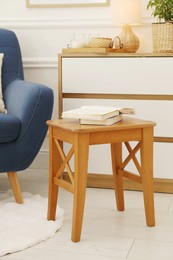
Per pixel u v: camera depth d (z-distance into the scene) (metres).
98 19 2.87
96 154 2.56
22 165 2.24
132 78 2.45
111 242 1.78
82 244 1.76
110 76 2.48
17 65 2.72
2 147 2.17
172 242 1.78
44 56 2.98
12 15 3.01
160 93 2.42
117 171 2.14
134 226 1.96
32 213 2.06
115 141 1.83
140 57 2.42
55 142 1.94
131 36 2.64
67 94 2.58
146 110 2.46
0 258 1.62
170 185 2.48
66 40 2.94
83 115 1.83
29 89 2.26
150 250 1.70
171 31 2.46
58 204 2.25
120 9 2.63
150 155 1.92
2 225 1.90
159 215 2.11
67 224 1.97
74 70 2.53
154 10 2.66
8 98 2.50
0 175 2.86
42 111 2.22
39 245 1.74
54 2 2.92
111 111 1.85
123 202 2.16
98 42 2.56
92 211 2.16
